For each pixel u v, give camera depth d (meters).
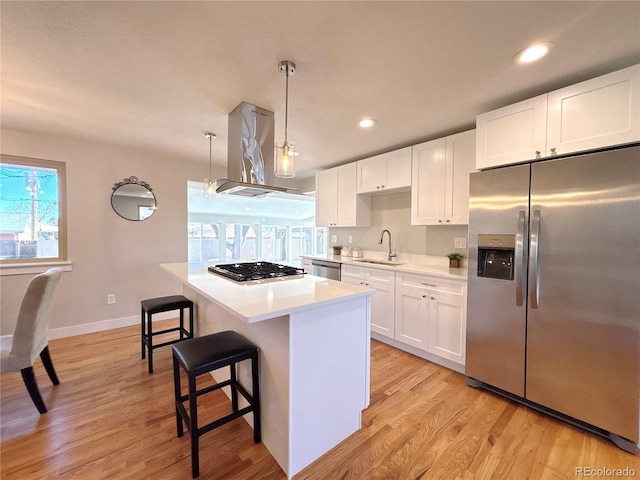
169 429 1.71
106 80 1.86
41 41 1.47
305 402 1.45
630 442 1.54
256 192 2.54
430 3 1.21
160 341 3.04
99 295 3.30
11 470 1.41
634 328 1.51
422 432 1.71
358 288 1.75
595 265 1.61
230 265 2.63
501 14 1.27
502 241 1.97
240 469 1.44
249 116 2.23
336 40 1.46
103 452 1.53
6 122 2.58
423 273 2.61
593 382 1.64
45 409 1.84
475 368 2.16
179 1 1.21
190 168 3.89
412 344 2.73
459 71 1.73
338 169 3.92
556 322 1.76
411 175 3.02
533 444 1.61
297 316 1.39
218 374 2.22
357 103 2.16
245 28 1.38
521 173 1.88
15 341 1.75
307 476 1.41
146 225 3.57
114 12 1.28
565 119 1.76
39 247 3.01
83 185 3.16
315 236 8.23
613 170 1.54
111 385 2.18
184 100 2.14
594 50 1.52
